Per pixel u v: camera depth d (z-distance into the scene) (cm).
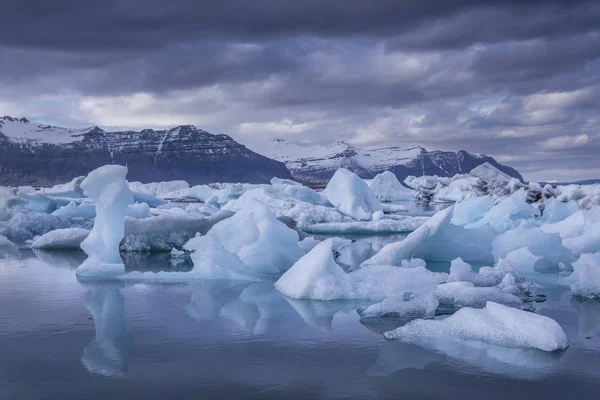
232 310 803
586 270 916
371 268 947
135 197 3859
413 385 493
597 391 480
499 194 4619
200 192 5903
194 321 735
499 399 462
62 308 820
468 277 945
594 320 742
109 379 511
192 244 1151
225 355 582
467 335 648
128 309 811
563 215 2023
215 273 1095
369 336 656
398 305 765
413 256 1227
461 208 2202
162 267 1268
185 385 495
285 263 1233
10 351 599
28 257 1452
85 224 2033
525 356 575
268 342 632
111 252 1184
